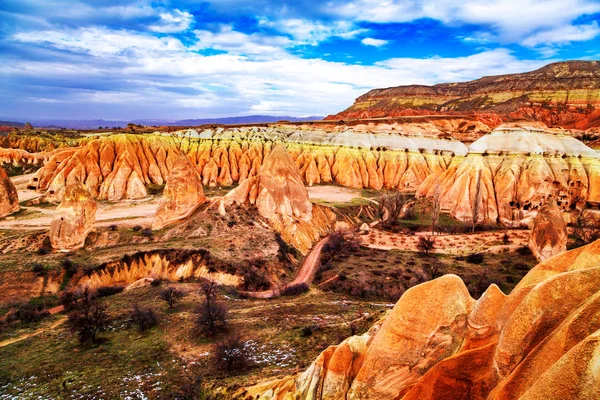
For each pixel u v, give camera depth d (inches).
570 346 432.5
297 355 1321.4
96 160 3927.2
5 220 2957.7
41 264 2165.4
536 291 527.5
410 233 3021.7
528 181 3255.4
